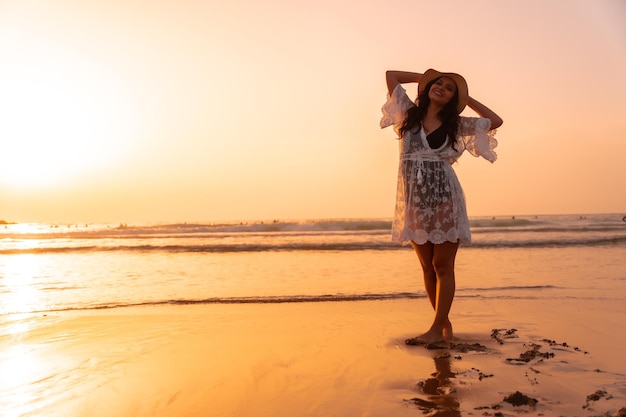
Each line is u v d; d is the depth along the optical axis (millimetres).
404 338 3996
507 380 2773
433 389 2646
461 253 12195
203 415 2340
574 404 2361
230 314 5172
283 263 10648
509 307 5398
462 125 3902
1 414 2395
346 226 24625
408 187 3877
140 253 13789
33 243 18156
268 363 3244
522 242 14633
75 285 7590
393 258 11570
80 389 2750
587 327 4320
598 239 15195
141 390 2723
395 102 4059
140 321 4773
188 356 3445
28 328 4453
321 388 2709
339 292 6754
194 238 20125
